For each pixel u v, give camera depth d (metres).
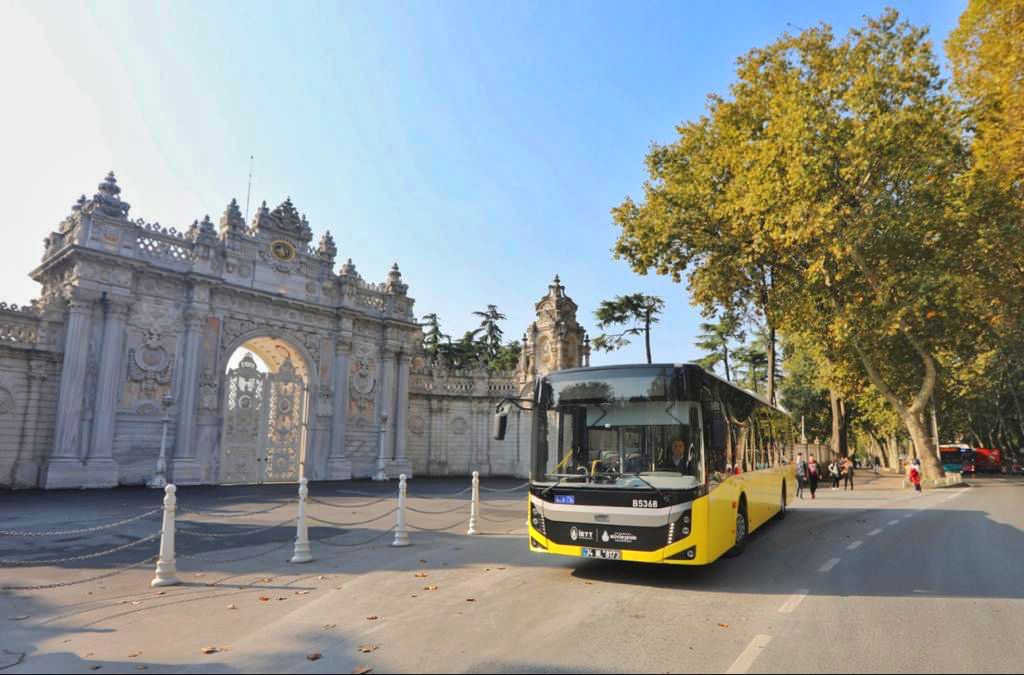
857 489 33.31
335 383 34.75
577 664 5.51
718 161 27.30
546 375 10.38
